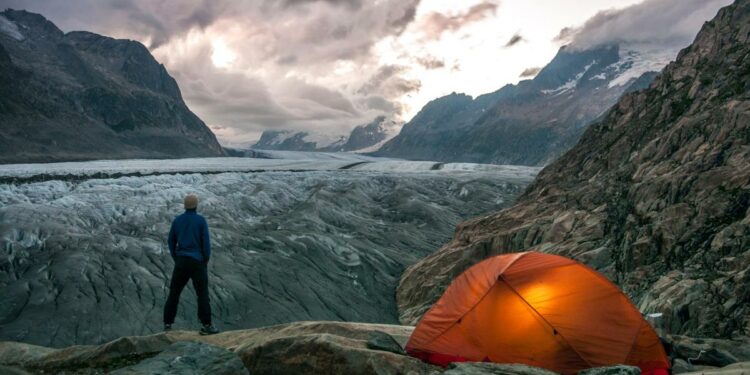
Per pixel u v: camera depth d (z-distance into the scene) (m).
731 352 8.67
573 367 7.08
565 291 7.54
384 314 42.88
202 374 6.08
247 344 7.38
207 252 8.50
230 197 71.06
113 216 53.78
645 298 19.16
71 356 7.84
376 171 144.38
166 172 114.50
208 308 8.53
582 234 30.34
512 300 7.52
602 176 37.97
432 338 7.78
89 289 37.50
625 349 7.22
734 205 21.70
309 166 167.62
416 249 63.06
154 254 45.38
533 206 41.97
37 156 187.25
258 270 46.25
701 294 16.89
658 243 23.17
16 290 36.12
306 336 7.12
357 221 70.56
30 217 47.22
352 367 6.62
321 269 50.03
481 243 38.97
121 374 5.89
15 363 7.98
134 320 34.88
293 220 63.25
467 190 99.50
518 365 6.27
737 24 40.38
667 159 30.67
